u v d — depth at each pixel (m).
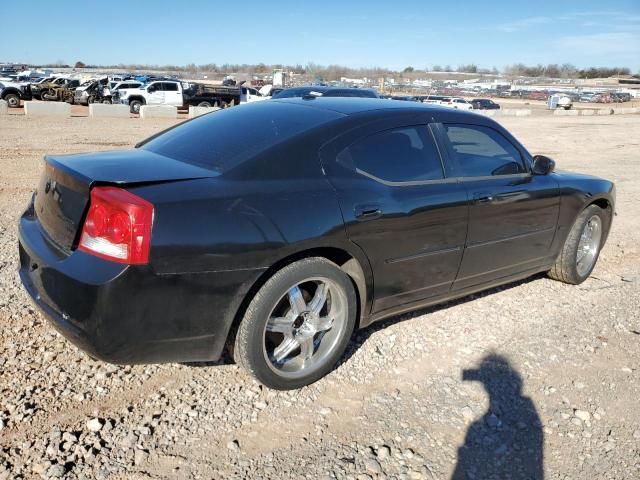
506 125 27.66
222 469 2.60
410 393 3.29
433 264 3.75
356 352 3.71
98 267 2.61
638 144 19.78
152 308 2.67
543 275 5.46
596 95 78.81
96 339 2.62
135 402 3.03
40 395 3.02
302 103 3.89
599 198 5.05
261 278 2.99
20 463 2.53
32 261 3.03
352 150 3.40
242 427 2.89
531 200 4.34
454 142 3.98
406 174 3.60
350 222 3.20
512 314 4.46
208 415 2.97
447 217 3.71
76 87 35.81
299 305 3.17
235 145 3.26
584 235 5.13
